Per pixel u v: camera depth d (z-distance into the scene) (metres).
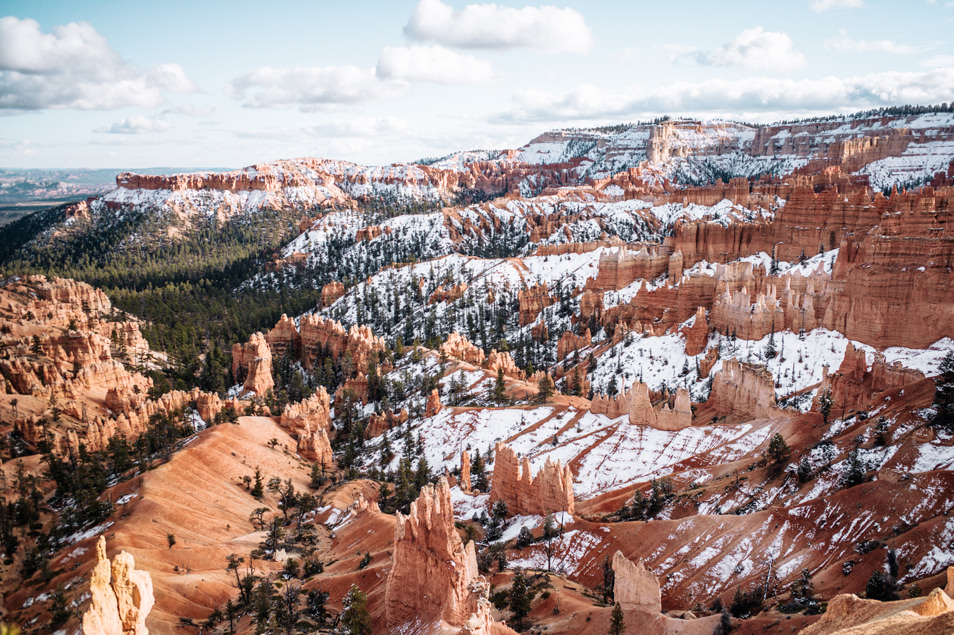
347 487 139.12
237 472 133.12
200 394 175.50
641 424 133.38
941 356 130.50
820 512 84.00
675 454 122.00
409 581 75.56
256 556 104.06
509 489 116.25
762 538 84.50
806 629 51.03
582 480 124.56
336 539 114.88
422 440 160.25
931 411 95.50
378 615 79.19
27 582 98.50
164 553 98.62
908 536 72.38
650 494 109.69
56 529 111.19
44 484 132.88
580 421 145.25
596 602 81.31
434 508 74.69
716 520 89.69
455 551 71.44
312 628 81.25
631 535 92.88
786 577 77.62
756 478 101.00
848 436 100.75
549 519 100.19
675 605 80.44
